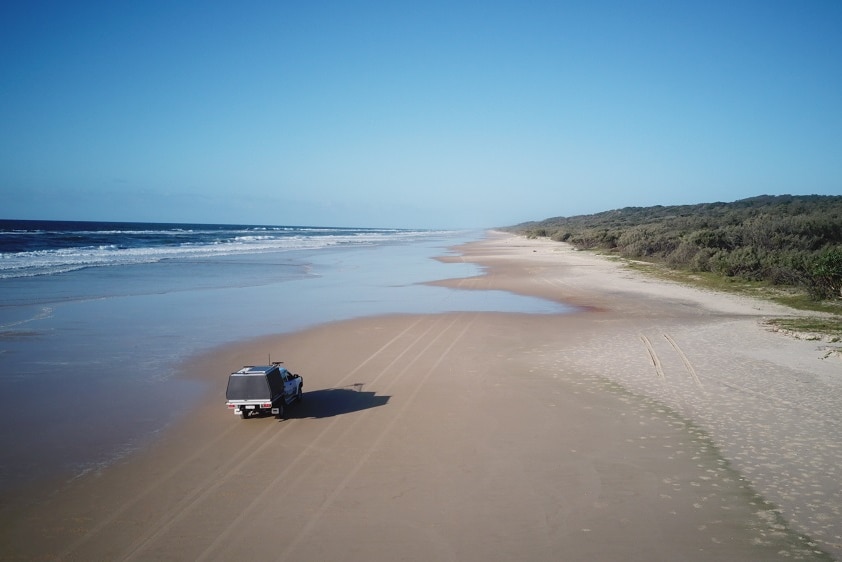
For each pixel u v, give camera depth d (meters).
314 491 7.99
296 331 19.31
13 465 8.87
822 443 9.77
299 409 11.54
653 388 12.97
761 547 6.67
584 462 9.00
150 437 10.02
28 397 12.20
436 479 8.38
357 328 19.86
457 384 13.27
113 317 21.64
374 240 110.25
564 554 6.50
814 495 7.94
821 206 76.31
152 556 6.44
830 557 6.46
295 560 6.36
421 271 41.34
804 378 13.70
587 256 55.47
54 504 7.65
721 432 10.29
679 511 7.50
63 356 15.73
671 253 45.53
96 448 9.54
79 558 6.41
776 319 21.33
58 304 24.34
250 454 9.28
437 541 6.75
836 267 25.77
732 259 34.81
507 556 6.45
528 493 7.95
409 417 11.05
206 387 13.09
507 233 185.62
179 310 23.39
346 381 13.57
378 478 8.40
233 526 7.07
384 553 6.50
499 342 17.75
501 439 9.94
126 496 7.86
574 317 22.11
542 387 13.03
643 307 24.45
